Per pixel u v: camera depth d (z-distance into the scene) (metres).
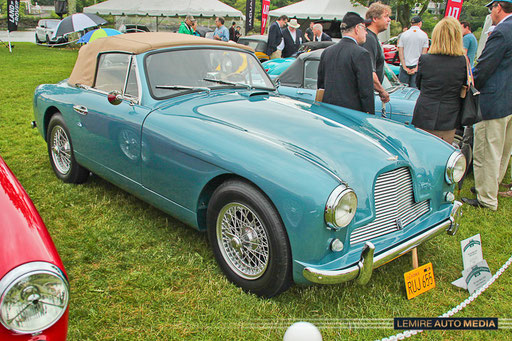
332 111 3.49
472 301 2.86
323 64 4.17
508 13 4.03
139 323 2.45
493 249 3.59
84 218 3.63
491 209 4.35
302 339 1.96
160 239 3.35
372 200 2.50
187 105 3.21
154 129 3.05
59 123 4.11
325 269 2.28
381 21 4.64
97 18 20.03
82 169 4.17
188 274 2.92
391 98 5.16
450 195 3.11
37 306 1.50
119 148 3.39
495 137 4.15
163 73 3.41
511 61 3.98
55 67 13.64
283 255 2.41
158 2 21.31
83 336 2.32
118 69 3.54
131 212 3.77
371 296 2.79
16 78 10.77
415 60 7.68
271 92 3.97
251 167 2.46
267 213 2.40
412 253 3.00
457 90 3.87
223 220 2.78
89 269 2.93
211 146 2.70
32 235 1.62
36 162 4.92
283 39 10.90
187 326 2.43
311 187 2.26
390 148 2.86
